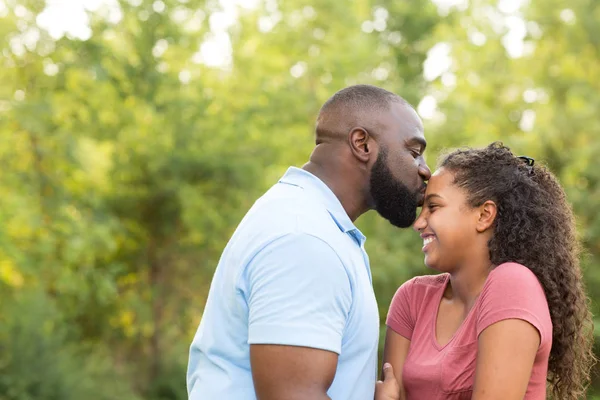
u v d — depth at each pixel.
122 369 17.34
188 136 16.69
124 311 17.89
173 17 17.14
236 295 2.35
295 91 17.48
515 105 17.44
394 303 2.78
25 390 11.80
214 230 17.22
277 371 2.22
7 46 14.86
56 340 12.60
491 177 2.55
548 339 2.34
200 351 2.52
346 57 17.61
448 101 16.58
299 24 18.47
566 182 14.69
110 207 17.20
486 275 2.55
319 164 2.62
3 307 13.05
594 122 14.83
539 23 16.23
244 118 16.94
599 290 13.45
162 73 16.72
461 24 18.73
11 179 14.01
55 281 15.02
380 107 2.61
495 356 2.30
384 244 15.33
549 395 2.69
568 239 2.60
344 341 2.38
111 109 16.28
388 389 2.58
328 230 2.37
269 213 2.39
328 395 2.37
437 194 2.58
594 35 15.62
